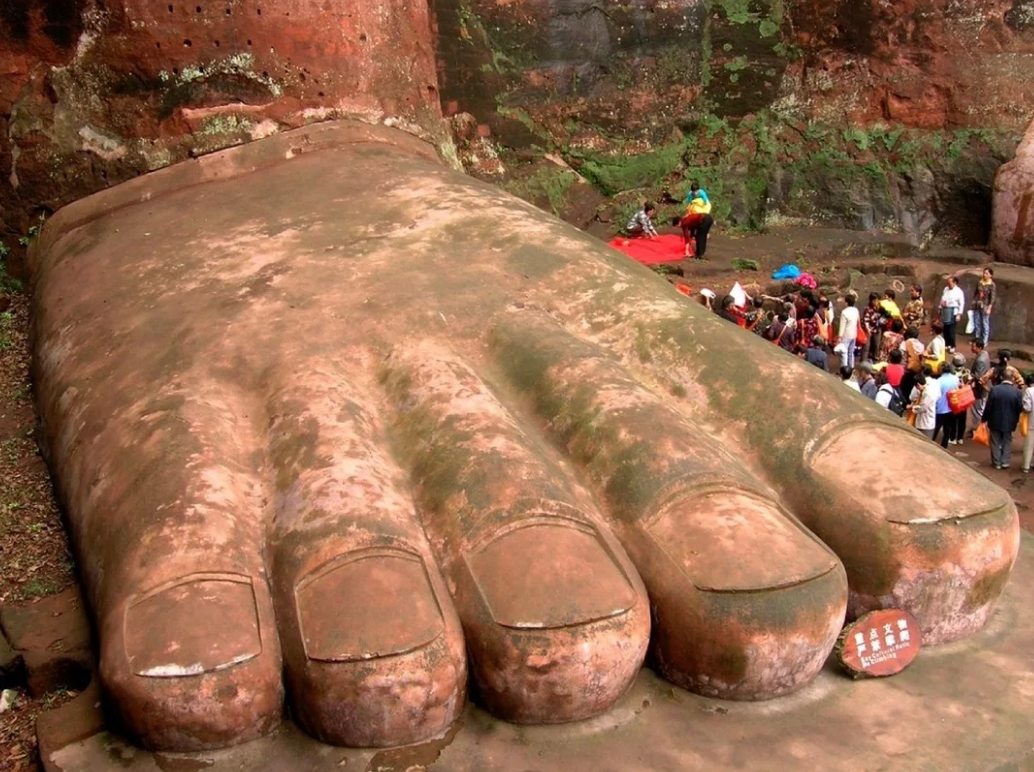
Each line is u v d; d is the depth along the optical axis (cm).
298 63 873
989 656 491
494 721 433
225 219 744
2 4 814
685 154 1547
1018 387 993
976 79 1545
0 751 450
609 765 413
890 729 438
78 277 715
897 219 1576
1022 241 1480
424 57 985
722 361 564
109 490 492
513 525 440
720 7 1533
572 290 648
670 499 467
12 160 838
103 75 834
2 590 541
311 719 414
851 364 1227
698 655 441
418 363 559
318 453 483
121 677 400
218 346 579
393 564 427
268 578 439
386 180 791
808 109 1591
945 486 486
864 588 482
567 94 1457
